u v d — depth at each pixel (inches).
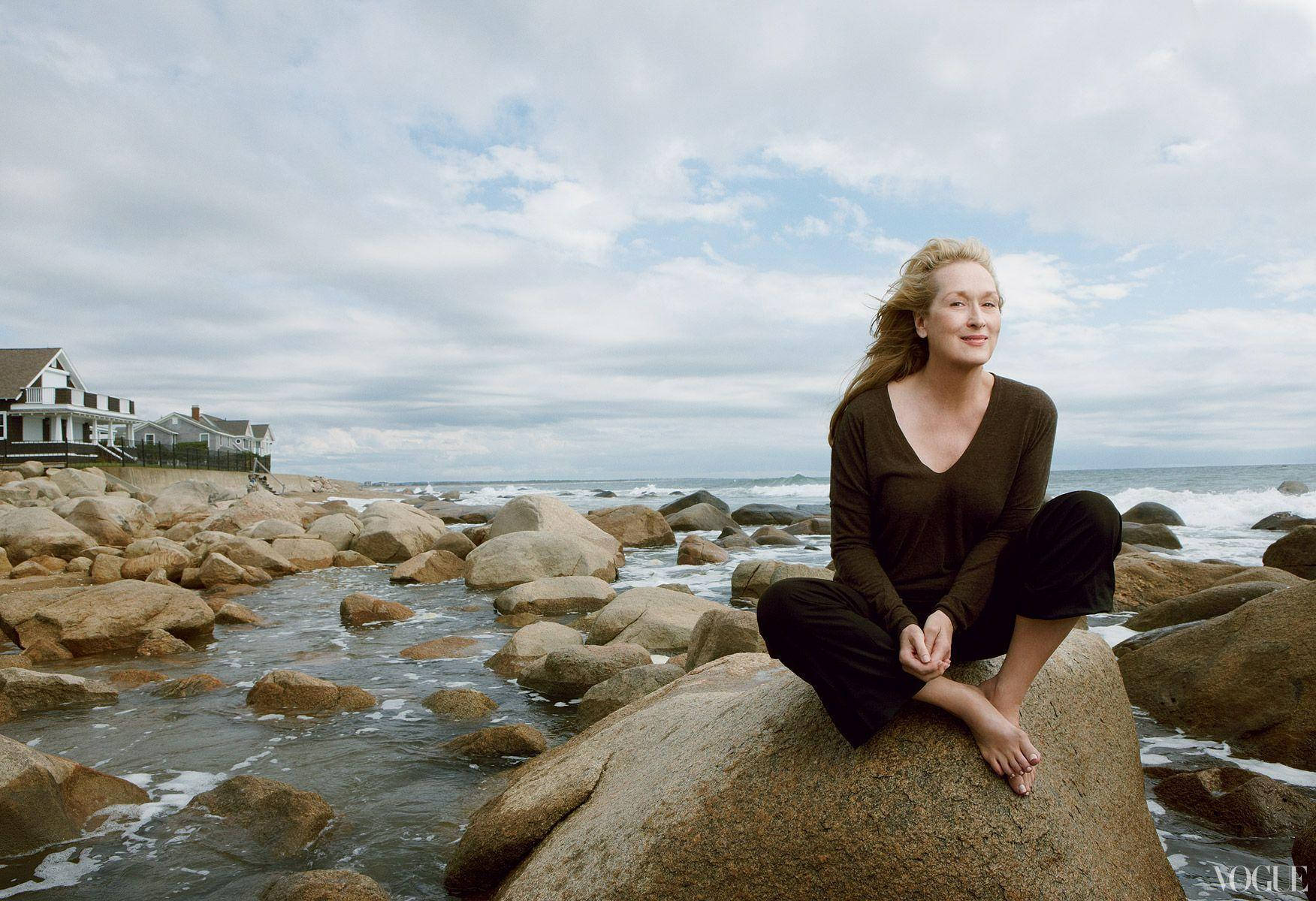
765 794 110.3
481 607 488.7
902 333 109.7
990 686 103.8
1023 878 98.3
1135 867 112.6
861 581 102.9
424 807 198.7
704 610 383.2
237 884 162.1
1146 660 250.5
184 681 306.7
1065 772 111.6
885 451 104.0
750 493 2405.3
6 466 1353.3
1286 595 229.9
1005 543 101.0
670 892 110.3
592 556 585.6
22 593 391.5
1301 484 1119.6
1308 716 206.2
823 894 103.5
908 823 101.3
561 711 282.0
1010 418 101.4
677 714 157.9
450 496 2306.8
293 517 896.9
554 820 147.6
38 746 246.5
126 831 186.4
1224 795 177.9
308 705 283.1
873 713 98.9
